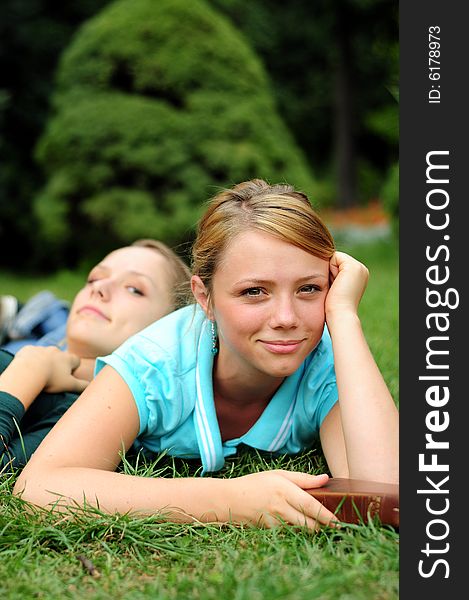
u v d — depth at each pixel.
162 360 2.41
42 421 2.72
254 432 2.51
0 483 2.37
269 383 2.43
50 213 10.61
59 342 3.75
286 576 1.66
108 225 10.46
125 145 10.25
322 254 2.20
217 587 1.62
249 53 11.22
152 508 2.08
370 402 2.18
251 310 2.16
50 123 10.96
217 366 2.46
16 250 12.46
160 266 3.19
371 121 20.27
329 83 20.25
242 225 2.19
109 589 1.71
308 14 19.41
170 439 2.47
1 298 4.11
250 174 10.51
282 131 11.20
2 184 12.19
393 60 14.88
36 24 13.77
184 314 2.62
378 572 1.70
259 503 2.00
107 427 2.31
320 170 20.70
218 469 2.48
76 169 10.38
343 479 2.13
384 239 12.10
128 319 3.07
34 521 2.06
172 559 1.90
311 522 1.95
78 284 9.97
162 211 10.38
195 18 10.75
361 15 18.23
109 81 10.72
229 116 10.56
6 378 2.64
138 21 10.66
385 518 1.92
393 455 2.13
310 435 2.60
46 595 1.68
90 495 2.10
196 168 10.38
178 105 10.72
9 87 12.79
